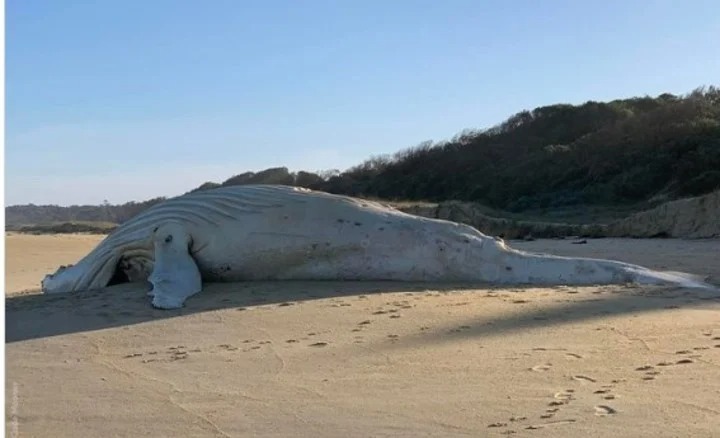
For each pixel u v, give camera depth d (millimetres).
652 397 4723
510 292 10078
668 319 7684
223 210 11602
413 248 11477
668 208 27047
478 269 11523
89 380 5691
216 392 5242
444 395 4980
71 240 34625
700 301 9109
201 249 11398
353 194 75312
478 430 4223
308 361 6191
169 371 5969
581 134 75875
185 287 10242
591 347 6363
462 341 6809
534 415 4453
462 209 36312
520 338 6867
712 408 4445
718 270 14211
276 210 11633
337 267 11523
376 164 82062
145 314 8891
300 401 4945
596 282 11336
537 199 57188
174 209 11633
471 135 82750
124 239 11602
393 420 4465
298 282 11328
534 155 68750
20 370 6098
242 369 5973
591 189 54062
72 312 9125
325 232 11492
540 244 24812
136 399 5086
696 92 68438
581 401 4703
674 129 56219
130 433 4332
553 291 10188
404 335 7180
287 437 4207
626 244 23172
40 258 23000
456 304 8984
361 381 5441
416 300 9359
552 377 5359
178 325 8125
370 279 11531
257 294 10180
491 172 70250
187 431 4344
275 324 7988
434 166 76562
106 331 7918
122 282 11859
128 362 6379
